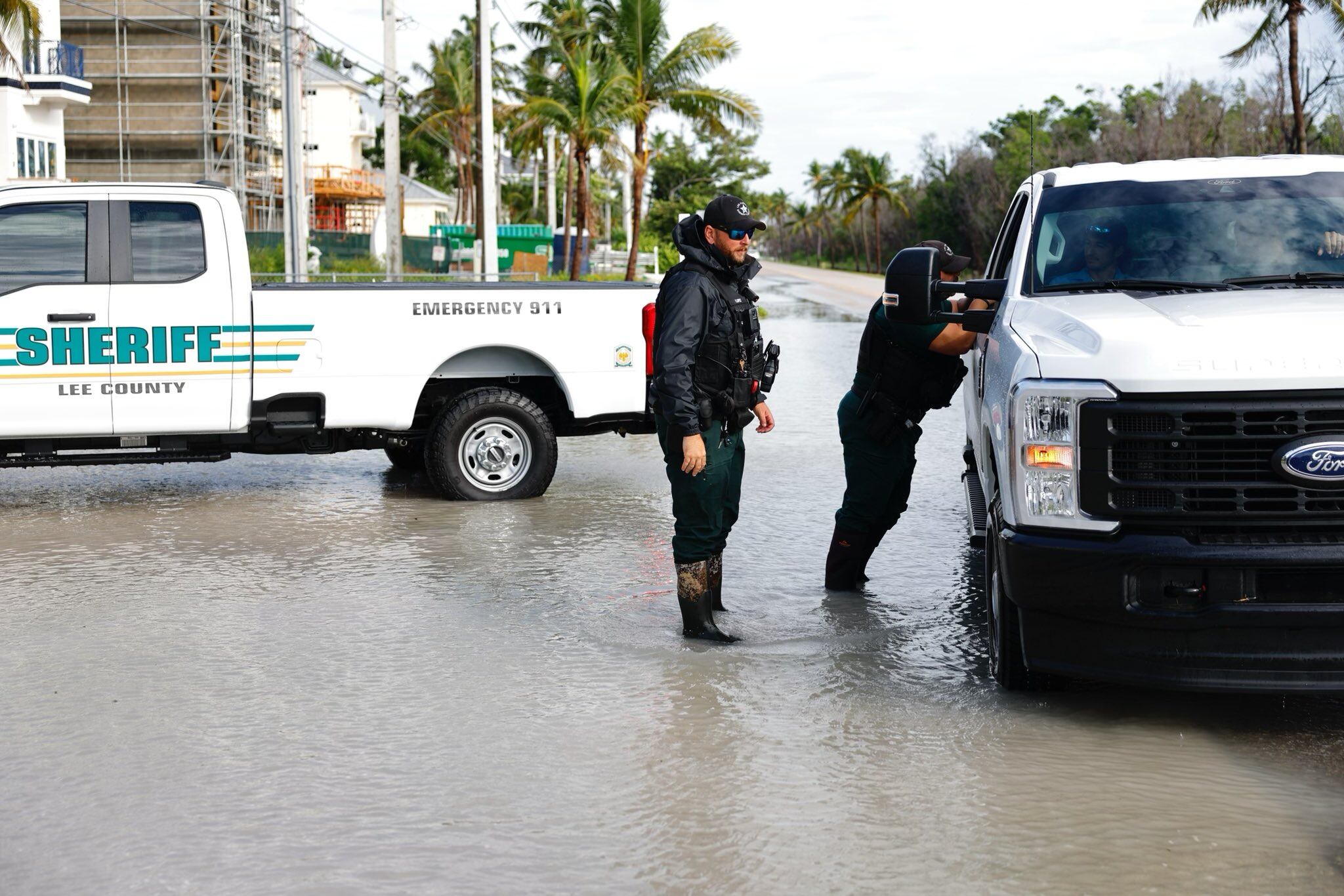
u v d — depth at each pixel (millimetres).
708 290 5902
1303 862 3795
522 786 4398
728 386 6004
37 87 37531
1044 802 4250
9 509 9594
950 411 15555
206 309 9070
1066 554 4664
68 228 8938
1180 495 4578
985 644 6070
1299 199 5922
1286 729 4949
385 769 4559
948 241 89062
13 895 3631
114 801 4281
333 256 49625
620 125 45469
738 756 4680
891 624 6395
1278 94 46188
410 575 7457
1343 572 4523
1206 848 3889
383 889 3652
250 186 57656
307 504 9781
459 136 74562
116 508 9602
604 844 3947
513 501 9852
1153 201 5988
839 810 4195
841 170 136375
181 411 9094
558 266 63344
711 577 6555
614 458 12273
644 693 5379
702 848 3918
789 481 10578
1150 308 5129
